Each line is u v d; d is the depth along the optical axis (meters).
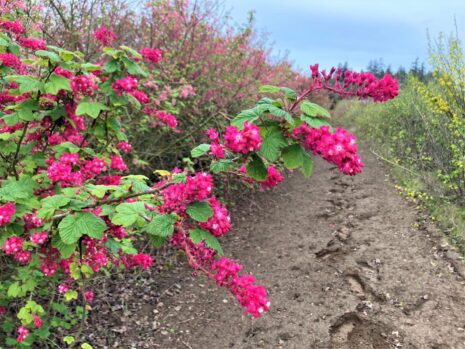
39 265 2.85
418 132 8.19
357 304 4.34
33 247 2.96
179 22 6.67
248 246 5.92
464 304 4.18
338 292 4.58
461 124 5.93
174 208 2.08
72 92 2.95
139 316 4.25
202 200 2.12
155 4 6.23
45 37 4.95
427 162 7.29
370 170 8.74
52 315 3.80
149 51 3.64
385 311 4.20
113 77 2.89
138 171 6.23
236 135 1.98
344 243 5.68
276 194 8.05
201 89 6.72
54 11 5.12
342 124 15.49
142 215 2.21
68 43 5.16
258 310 2.10
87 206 2.37
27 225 2.70
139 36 6.45
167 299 4.59
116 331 3.97
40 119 2.95
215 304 4.53
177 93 5.55
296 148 2.08
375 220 6.27
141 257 3.20
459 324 3.91
